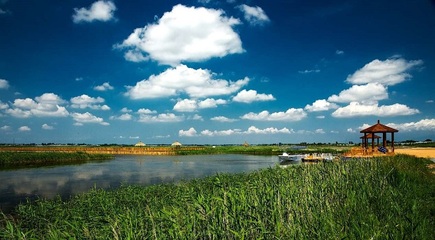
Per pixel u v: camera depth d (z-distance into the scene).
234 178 19.53
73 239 7.71
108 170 39.84
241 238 5.91
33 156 53.22
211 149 108.88
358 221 6.51
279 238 5.85
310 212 6.96
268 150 104.25
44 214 12.67
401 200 8.55
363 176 11.01
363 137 42.34
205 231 6.66
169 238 6.75
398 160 18.55
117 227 7.62
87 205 14.51
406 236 5.78
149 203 14.05
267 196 8.25
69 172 37.00
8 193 22.48
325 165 13.59
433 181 13.09
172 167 44.62
